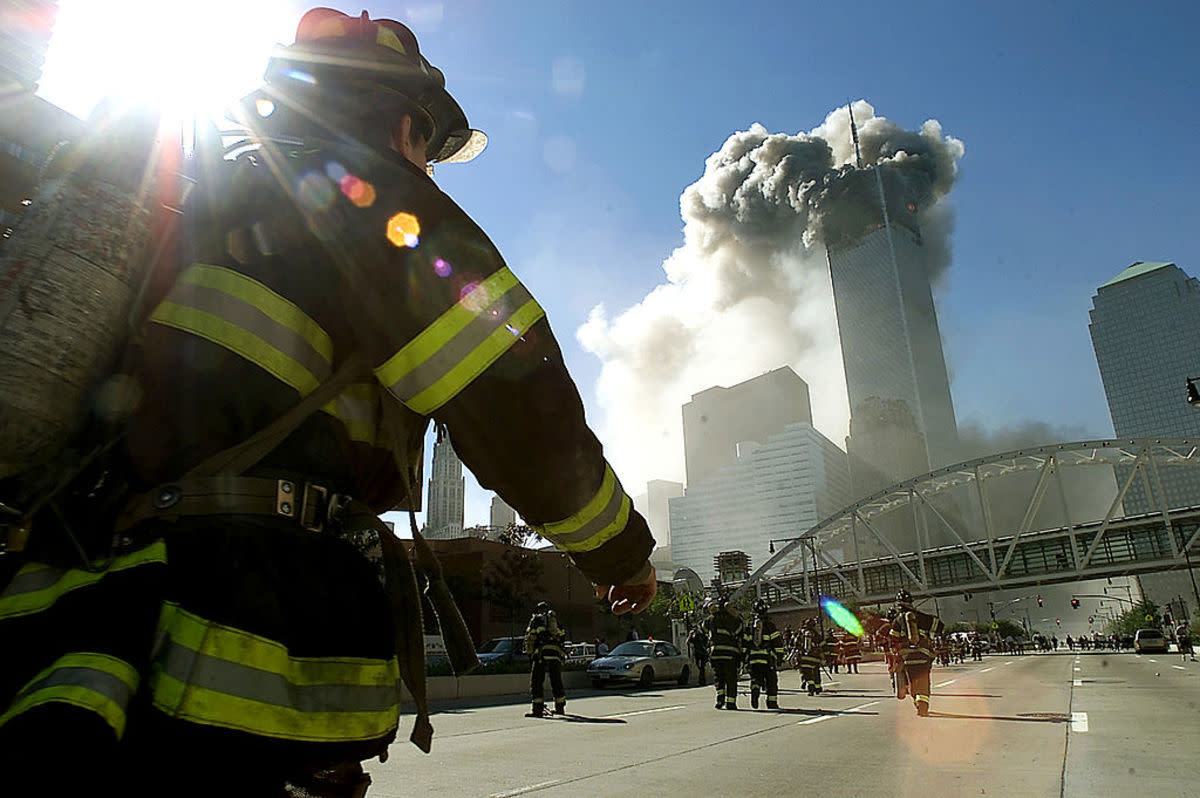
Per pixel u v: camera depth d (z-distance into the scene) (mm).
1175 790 5598
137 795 794
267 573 918
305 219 1010
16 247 902
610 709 13906
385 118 1250
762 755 7578
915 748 7926
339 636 964
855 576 100812
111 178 955
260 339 980
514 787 5938
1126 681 20016
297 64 1227
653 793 5699
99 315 903
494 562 63125
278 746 871
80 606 853
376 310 965
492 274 1000
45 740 734
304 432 1011
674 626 57438
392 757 7504
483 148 1505
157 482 939
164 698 820
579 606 70312
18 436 832
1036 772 6383
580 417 1019
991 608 137875
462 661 1146
